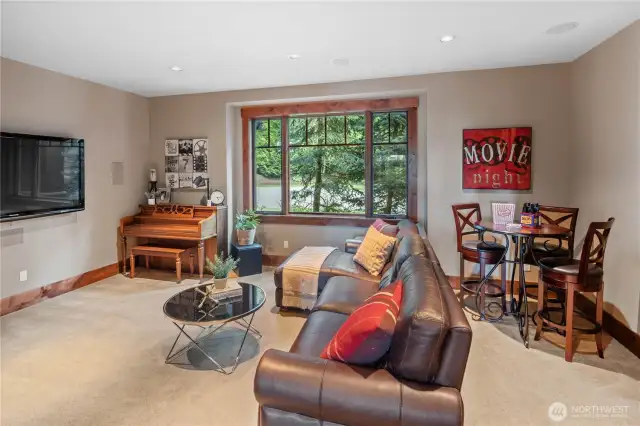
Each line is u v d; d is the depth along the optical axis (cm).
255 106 537
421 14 275
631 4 261
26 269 388
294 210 552
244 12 269
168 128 548
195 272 520
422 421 133
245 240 517
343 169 527
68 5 255
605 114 333
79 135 445
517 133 413
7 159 361
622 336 303
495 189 425
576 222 386
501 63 399
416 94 470
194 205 527
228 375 257
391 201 507
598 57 344
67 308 383
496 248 353
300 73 430
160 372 261
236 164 555
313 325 231
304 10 266
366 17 279
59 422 209
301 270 361
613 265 318
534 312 349
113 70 412
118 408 221
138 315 365
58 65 391
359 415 138
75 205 436
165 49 345
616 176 316
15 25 288
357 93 465
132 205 528
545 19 286
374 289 303
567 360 275
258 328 333
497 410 219
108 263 493
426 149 468
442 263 448
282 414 150
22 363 273
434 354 139
